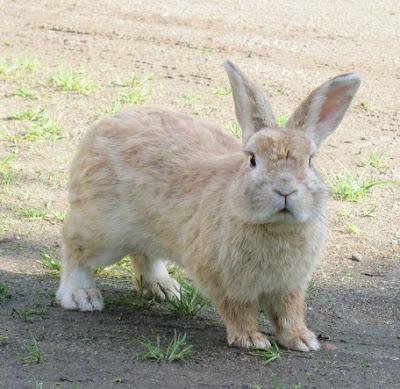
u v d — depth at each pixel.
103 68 19.55
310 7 24.00
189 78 19.11
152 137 10.41
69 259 10.94
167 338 9.91
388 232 13.22
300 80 19.16
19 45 20.69
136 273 11.28
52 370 8.98
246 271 9.24
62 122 16.81
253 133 9.33
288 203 8.53
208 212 9.39
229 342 9.70
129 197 10.30
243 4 24.16
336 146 16.16
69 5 23.73
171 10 23.50
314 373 9.16
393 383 9.00
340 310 10.95
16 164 15.05
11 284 11.31
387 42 21.59
